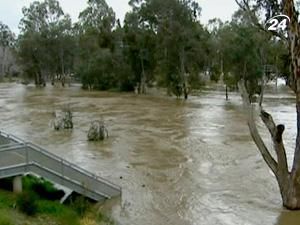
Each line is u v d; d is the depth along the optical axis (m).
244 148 23.78
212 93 61.84
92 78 68.06
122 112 39.72
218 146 24.38
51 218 11.77
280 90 66.56
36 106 45.28
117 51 65.25
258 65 45.50
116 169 19.38
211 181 17.50
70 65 84.31
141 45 59.69
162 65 55.62
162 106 45.03
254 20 17.14
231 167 19.73
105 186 14.96
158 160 21.09
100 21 76.62
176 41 53.03
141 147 24.14
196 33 53.66
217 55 60.44
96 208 14.02
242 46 45.12
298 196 14.14
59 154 22.41
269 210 14.16
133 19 60.16
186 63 54.62
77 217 12.48
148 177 18.09
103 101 50.25
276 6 15.70
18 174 13.05
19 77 109.00
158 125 31.98
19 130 29.80
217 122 33.59
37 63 82.00
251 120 15.05
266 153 14.89
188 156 21.94
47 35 80.94
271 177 17.97
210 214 13.85
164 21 53.62
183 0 53.34
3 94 62.41
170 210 14.17
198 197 15.48
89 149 23.66
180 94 54.69
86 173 14.38
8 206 11.62
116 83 66.44
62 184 13.71
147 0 55.41
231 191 16.17
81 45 77.00
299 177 14.05
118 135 27.75
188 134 28.20
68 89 71.88
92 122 32.06
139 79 63.47
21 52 81.88
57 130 29.69
